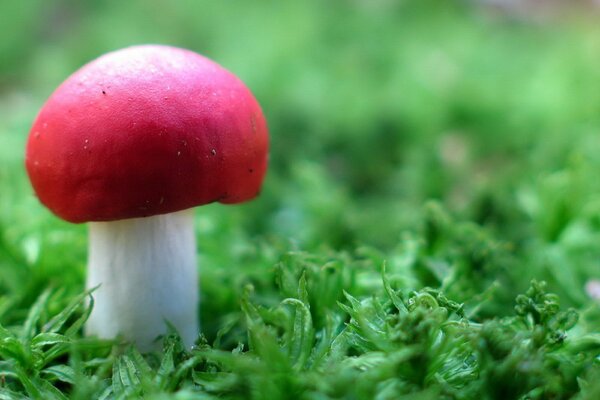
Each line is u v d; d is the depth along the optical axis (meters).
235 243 0.28
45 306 0.22
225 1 0.69
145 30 0.62
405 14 0.71
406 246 0.25
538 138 0.41
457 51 0.58
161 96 0.19
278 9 0.67
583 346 0.20
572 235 0.27
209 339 0.22
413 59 0.56
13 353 0.20
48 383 0.19
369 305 0.20
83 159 0.19
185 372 0.19
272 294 0.23
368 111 0.44
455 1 0.75
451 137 0.43
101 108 0.19
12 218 0.28
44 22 0.67
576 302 0.24
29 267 0.25
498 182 0.34
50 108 0.20
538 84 0.48
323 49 0.58
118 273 0.21
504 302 0.24
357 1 0.74
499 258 0.25
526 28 0.72
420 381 0.18
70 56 0.56
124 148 0.19
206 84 0.20
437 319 0.19
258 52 0.54
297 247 0.24
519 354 0.18
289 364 0.18
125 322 0.21
